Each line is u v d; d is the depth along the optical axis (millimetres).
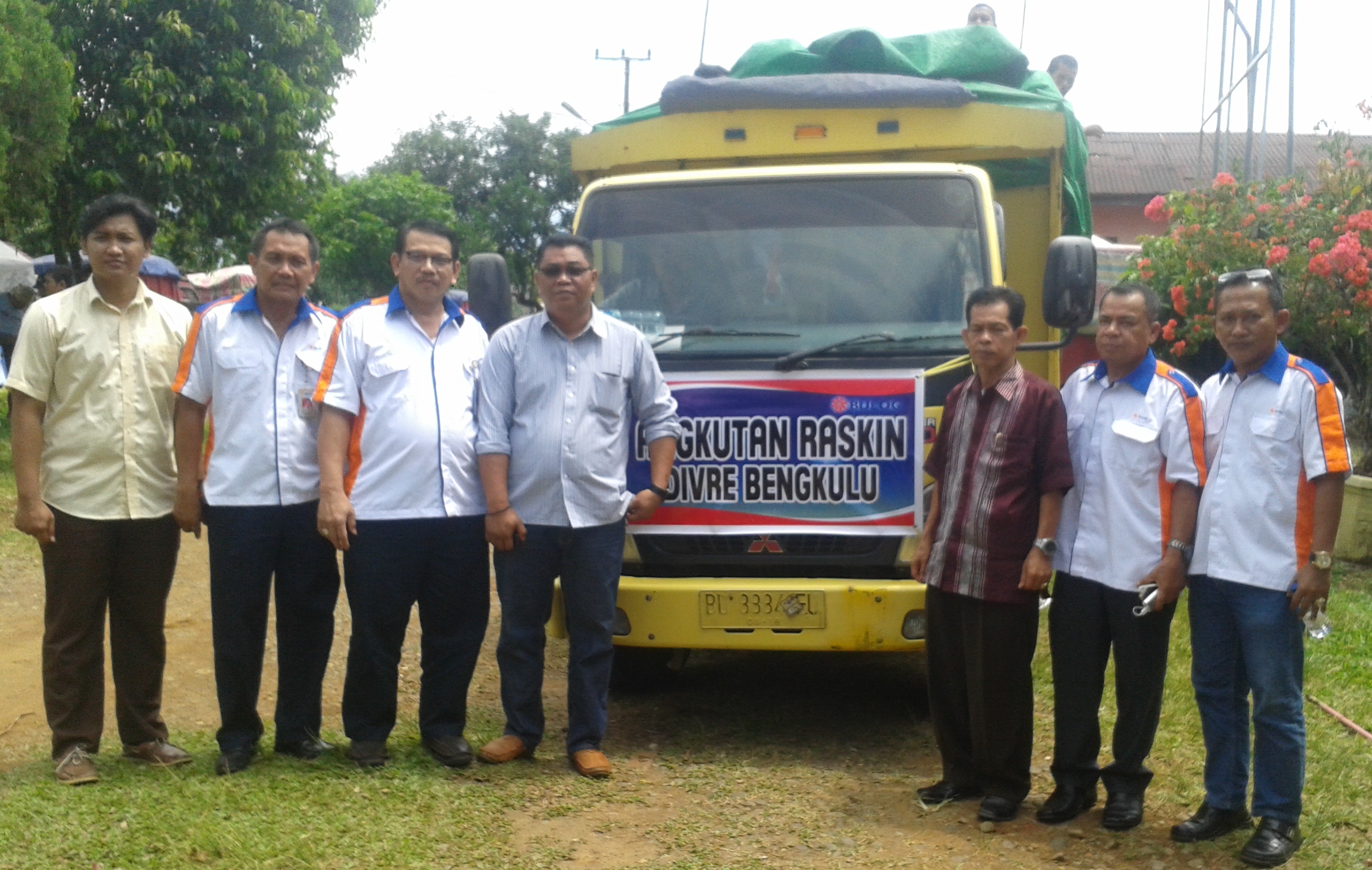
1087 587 4418
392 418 4746
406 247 4820
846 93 6227
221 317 4727
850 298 5566
